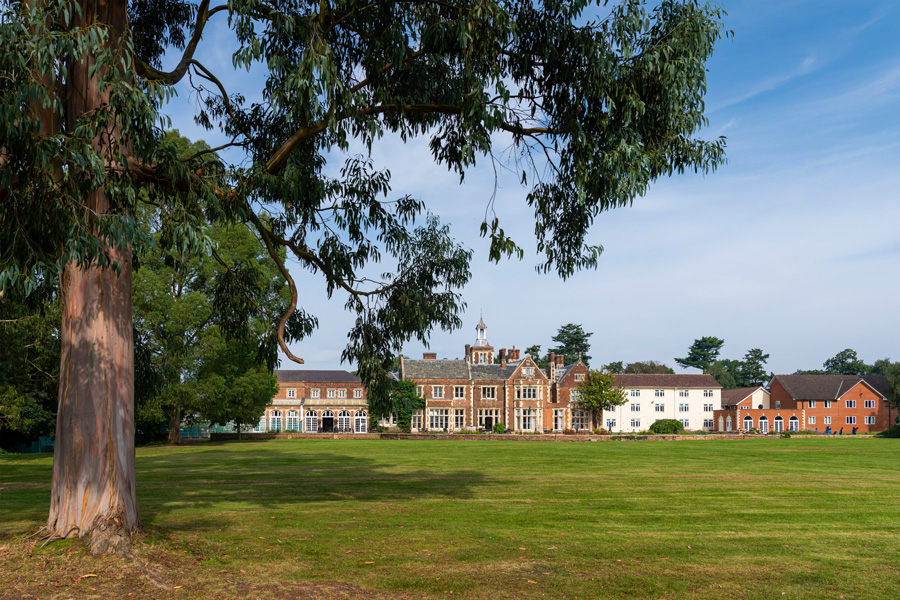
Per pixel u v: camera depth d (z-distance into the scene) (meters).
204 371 46.44
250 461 30.48
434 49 10.48
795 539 12.10
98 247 7.96
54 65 8.09
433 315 14.16
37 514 13.86
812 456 33.72
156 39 13.95
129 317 10.25
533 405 78.56
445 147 12.25
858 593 8.62
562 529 12.86
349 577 9.05
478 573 9.38
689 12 10.26
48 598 7.66
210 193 9.89
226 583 8.50
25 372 35.88
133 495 10.13
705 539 12.02
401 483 20.95
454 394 78.62
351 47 11.92
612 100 10.30
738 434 62.75
